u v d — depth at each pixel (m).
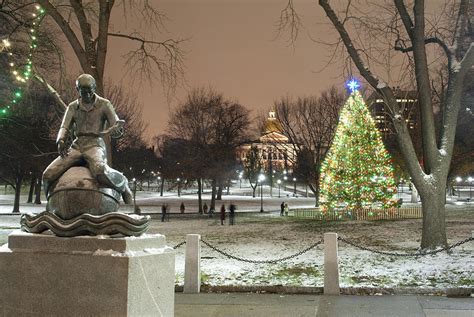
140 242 5.54
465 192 91.06
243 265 15.08
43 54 20.72
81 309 5.18
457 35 18.70
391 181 35.12
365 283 12.04
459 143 45.50
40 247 5.46
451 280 12.28
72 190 5.68
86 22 16.89
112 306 5.09
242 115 59.19
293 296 11.14
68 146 6.25
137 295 5.25
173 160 61.97
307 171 58.56
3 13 20.03
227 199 89.25
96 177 5.86
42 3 16.30
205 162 56.06
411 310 9.64
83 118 6.23
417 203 61.09
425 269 13.84
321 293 11.41
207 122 58.69
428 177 17.69
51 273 5.29
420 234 24.33
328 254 11.51
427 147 17.97
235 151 63.53
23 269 5.37
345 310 9.70
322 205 36.84
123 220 5.53
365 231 26.75
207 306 10.13
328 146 54.59
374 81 17.98
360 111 34.72
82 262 5.21
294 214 47.62
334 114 54.16
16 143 44.88
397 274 13.20
